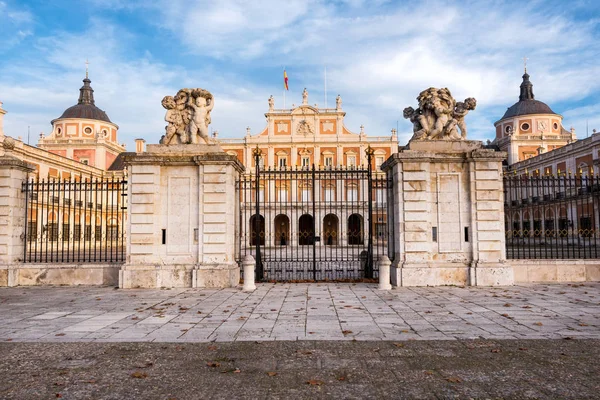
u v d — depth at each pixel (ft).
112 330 28.89
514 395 18.24
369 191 54.29
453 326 29.45
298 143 203.51
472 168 49.11
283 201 166.61
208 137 51.03
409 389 18.93
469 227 49.01
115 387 19.34
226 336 27.25
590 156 140.67
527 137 211.00
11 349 24.79
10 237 51.49
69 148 209.05
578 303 37.29
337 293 43.50
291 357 23.18
